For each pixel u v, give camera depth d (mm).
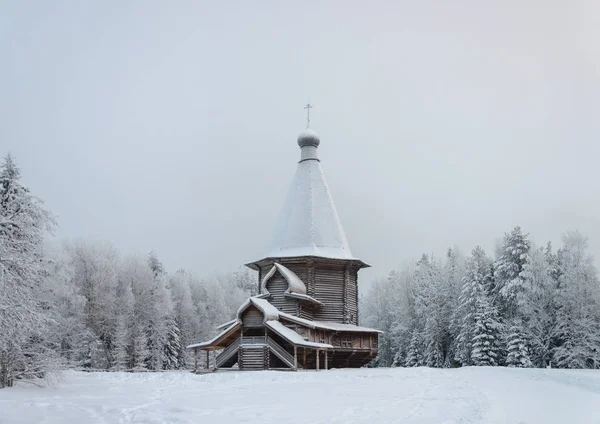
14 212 32719
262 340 45062
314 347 42906
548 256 64500
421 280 79188
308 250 53469
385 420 15562
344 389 26141
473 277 64312
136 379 36188
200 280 107625
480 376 35000
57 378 31281
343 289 54094
